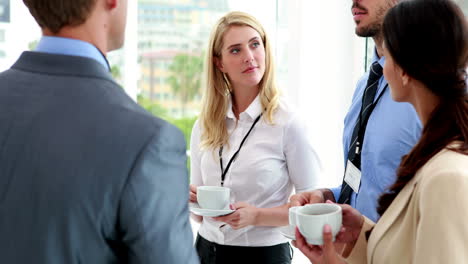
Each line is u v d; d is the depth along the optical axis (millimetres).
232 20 2176
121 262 831
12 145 815
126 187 785
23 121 830
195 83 3475
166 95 3445
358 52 3076
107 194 782
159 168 814
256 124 2156
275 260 2074
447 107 1047
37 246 776
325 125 3227
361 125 1732
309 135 2141
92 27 898
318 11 3229
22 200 790
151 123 837
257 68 2131
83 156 796
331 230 1169
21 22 3078
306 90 3260
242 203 1987
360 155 1721
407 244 1054
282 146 2117
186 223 862
